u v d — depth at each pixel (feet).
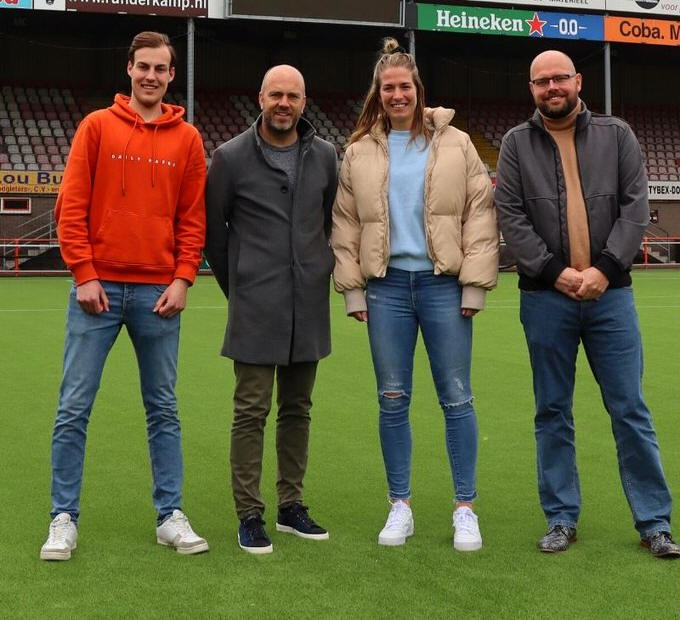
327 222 12.19
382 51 11.99
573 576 10.05
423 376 23.04
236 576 10.07
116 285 10.99
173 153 11.08
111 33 81.20
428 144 11.51
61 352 27.37
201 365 25.03
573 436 11.52
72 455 10.98
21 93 80.74
